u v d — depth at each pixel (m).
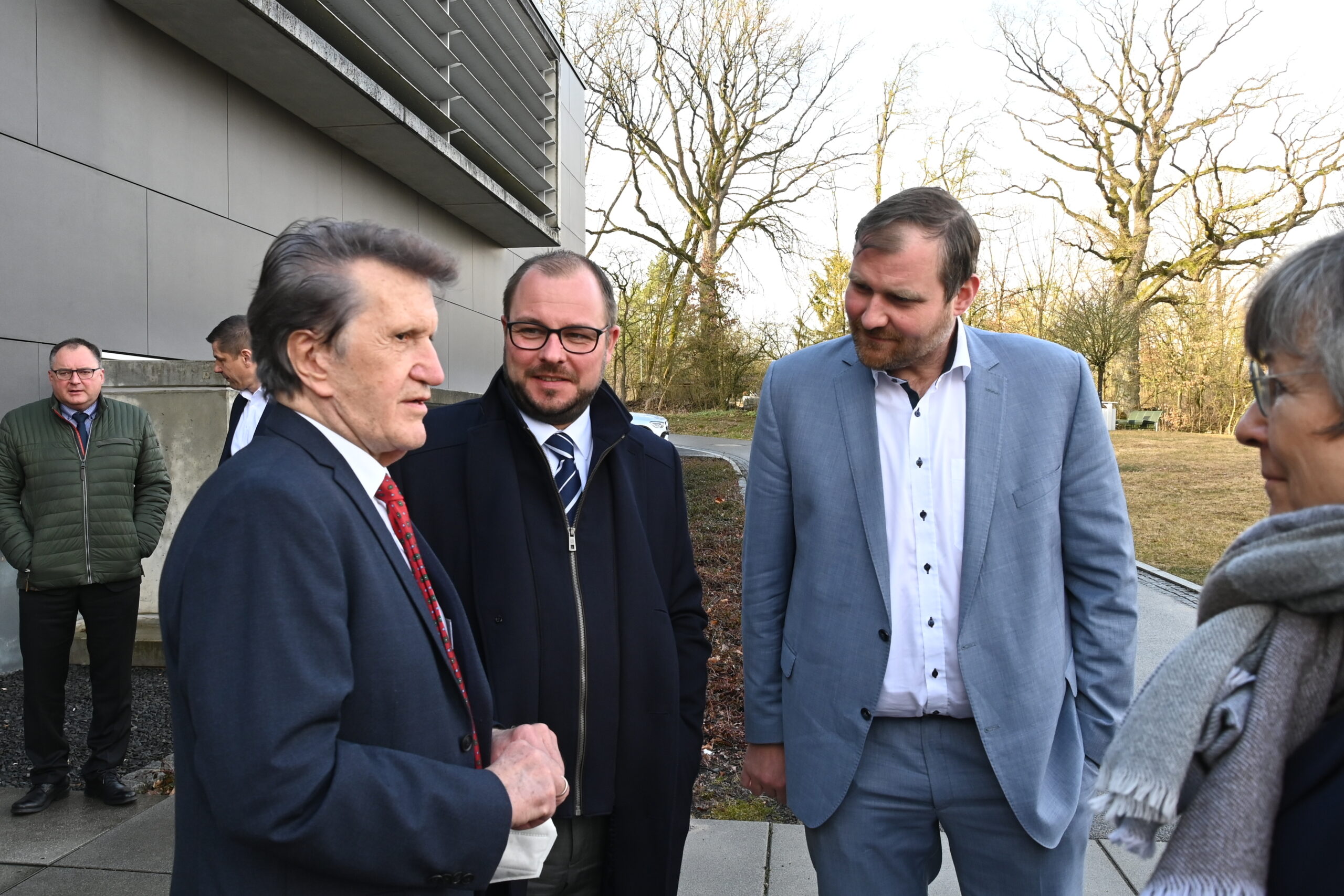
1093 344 22.16
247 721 1.00
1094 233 26.77
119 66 6.11
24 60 5.27
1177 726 0.90
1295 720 0.86
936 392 1.83
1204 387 25.23
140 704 4.57
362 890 1.10
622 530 1.95
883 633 1.77
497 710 1.78
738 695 4.63
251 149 7.79
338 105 8.24
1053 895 1.73
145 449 3.71
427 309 1.24
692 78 29.06
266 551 1.04
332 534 1.11
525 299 1.88
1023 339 1.89
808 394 1.92
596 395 2.01
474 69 11.91
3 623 5.06
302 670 1.03
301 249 1.20
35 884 2.85
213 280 7.20
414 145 9.55
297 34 6.70
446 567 1.88
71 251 5.64
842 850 1.82
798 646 1.88
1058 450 1.79
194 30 6.54
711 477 13.68
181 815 1.14
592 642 1.86
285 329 1.19
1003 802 1.74
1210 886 0.82
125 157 6.16
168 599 1.11
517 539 1.84
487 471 1.89
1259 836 0.83
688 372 30.28
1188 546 8.70
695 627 2.16
